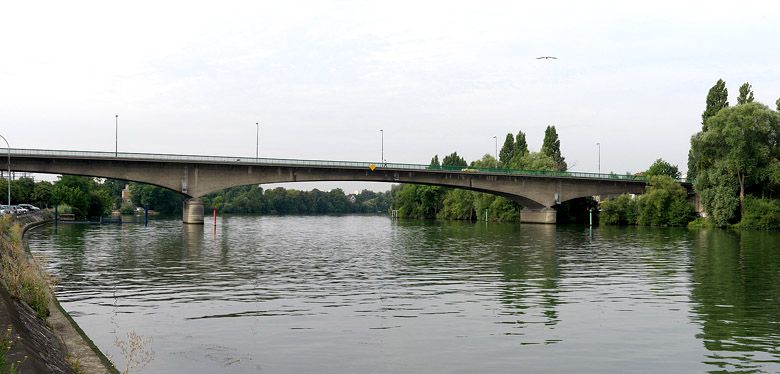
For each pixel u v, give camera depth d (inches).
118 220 5393.7
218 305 1307.8
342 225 5915.4
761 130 4217.5
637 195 5718.5
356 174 5113.2
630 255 2493.8
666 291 1526.8
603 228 4879.4
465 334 1055.6
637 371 857.5
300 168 4958.2
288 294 1460.4
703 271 1940.2
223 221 7091.5
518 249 2812.5
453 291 1514.5
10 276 1045.8
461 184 5403.5
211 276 1791.3
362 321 1151.6
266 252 2640.3
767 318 1198.3
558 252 2647.6
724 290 1545.3
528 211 5915.4
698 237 3659.0
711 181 4466.0
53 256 2331.4
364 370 851.4
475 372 848.9
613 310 1274.6
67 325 992.2
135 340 996.6
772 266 2084.2
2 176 6131.9
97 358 807.1
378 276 1806.1
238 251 2672.2
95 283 1626.5
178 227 4655.5
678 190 5216.5
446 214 7623.0
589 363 893.2
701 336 1051.3
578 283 1664.6
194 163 4640.8
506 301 1371.8
